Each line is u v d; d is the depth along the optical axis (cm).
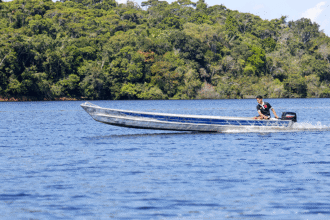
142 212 1495
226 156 2550
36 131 4225
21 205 1577
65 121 5662
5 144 3197
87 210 1517
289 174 2030
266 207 1541
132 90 17675
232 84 19525
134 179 1952
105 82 17350
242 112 8450
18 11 19638
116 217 1447
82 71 16962
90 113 3562
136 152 2745
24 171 2139
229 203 1588
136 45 19438
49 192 1741
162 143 3191
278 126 3834
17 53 15475
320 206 1543
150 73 18738
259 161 2372
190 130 3716
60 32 19238
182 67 18962
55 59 16262
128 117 3597
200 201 1612
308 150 2764
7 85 15050
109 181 1917
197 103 13975
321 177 1962
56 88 16100
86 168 2209
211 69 19862
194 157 2525
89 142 3306
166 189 1777
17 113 7794
